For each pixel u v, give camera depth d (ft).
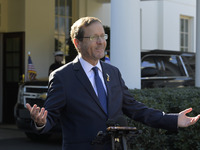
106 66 9.17
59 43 36.76
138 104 9.43
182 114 9.03
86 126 8.35
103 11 40.27
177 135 16.08
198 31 25.08
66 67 8.73
